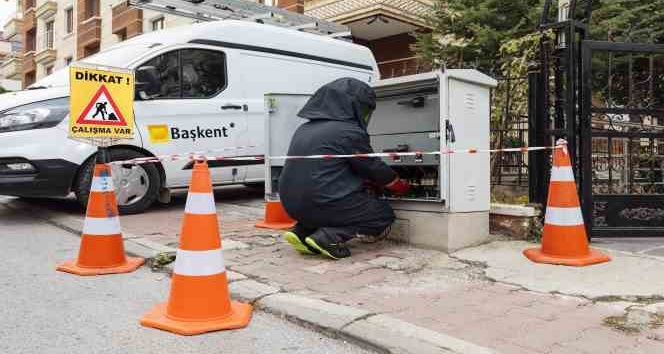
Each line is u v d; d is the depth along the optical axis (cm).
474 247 449
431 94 457
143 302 332
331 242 413
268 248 462
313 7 1329
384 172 428
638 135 473
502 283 353
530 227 470
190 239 289
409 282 359
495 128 629
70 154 582
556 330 272
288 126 580
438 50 1027
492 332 271
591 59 459
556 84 485
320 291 339
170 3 757
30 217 655
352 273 381
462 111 438
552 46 484
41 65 2498
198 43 679
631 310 297
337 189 411
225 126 692
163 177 654
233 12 820
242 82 718
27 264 423
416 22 1260
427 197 464
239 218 623
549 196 406
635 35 873
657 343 254
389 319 284
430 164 453
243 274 378
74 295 345
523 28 934
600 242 459
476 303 315
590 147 456
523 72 650
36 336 276
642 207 468
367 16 1211
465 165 444
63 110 591
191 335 277
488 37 919
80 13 2120
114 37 1925
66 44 2270
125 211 626
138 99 621
